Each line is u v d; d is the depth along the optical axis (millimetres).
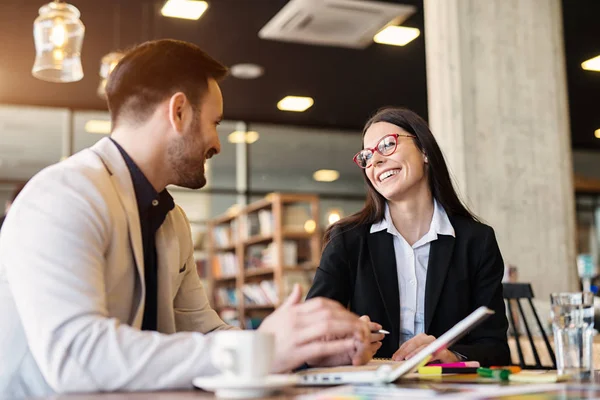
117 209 1270
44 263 1117
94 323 1077
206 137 1425
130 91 1394
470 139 4172
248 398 928
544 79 4406
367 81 7273
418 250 2053
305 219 7566
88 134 8539
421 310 2010
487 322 1947
